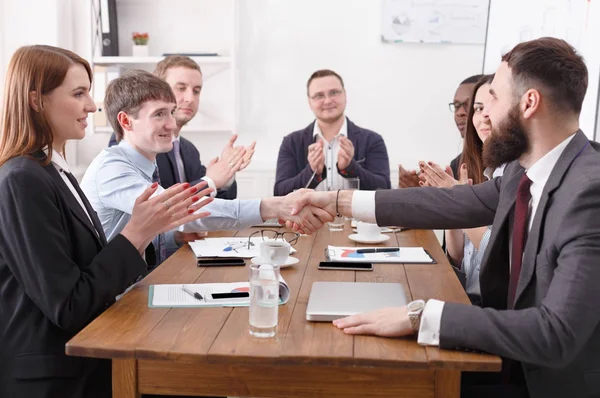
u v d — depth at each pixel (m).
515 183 1.78
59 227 1.71
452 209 2.03
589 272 1.40
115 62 4.14
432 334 1.45
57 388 1.70
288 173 3.84
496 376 1.90
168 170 3.07
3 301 1.71
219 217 2.31
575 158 1.57
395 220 2.07
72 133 1.86
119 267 1.73
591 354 1.51
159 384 1.51
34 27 4.20
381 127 4.41
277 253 2.08
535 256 1.56
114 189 2.36
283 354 1.40
